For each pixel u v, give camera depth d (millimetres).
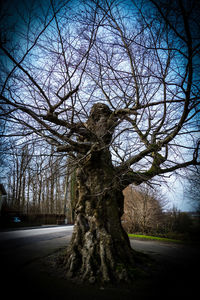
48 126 4762
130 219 16391
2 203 21156
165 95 5406
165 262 5594
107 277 4047
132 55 5020
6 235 11164
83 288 3725
